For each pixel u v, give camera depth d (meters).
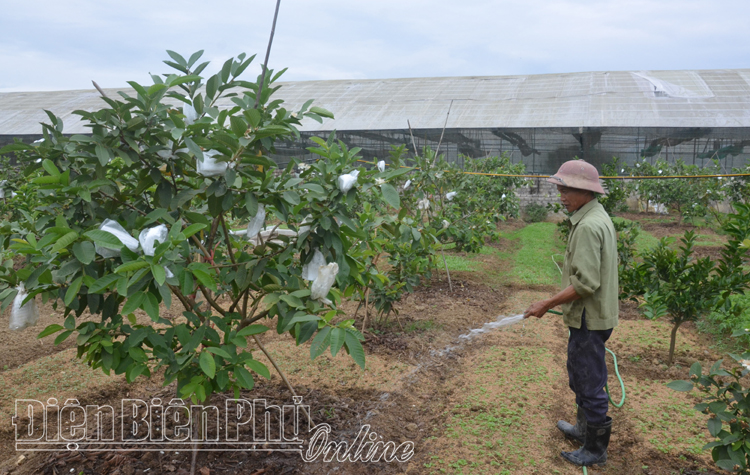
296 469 3.11
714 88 19.14
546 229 13.30
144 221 2.53
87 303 2.61
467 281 7.94
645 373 4.50
